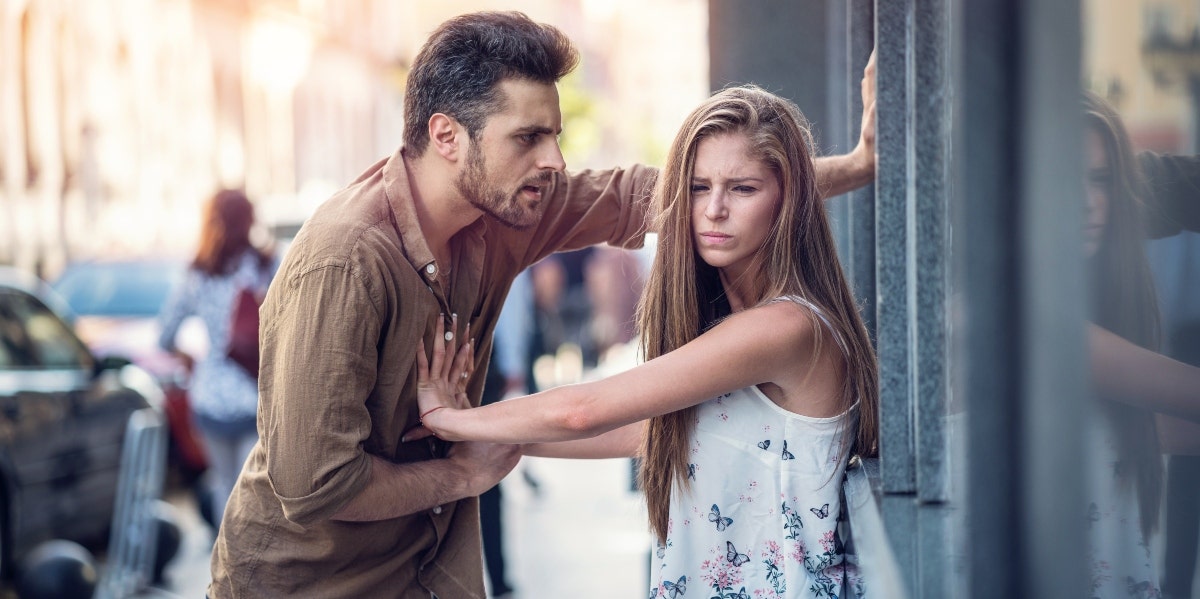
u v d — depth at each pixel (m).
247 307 5.57
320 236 2.01
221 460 5.65
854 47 2.61
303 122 26.23
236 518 2.20
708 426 2.00
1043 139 1.14
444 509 2.26
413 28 32.88
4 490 5.74
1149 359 1.11
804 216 1.99
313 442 1.96
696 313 2.04
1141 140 1.04
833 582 1.96
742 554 2.00
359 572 2.18
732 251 1.97
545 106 2.03
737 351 1.88
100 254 16.11
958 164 1.25
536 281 12.41
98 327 8.94
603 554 6.96
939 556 1.47
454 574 2.28
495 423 2.02
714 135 1.96
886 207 1.91
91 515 6.39
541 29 2.04
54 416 6.11
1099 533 1.12
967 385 1.24
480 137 2.02
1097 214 1.10
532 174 2.05
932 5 1.69
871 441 2.02
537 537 7.49
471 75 2.01
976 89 1.21
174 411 8.18
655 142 57.88
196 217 20.02
